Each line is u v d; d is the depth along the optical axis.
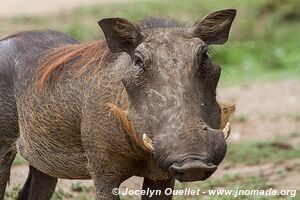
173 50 20.27
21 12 75.62
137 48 20.50
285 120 47.84
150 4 75.94
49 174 24.84
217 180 32.78
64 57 23.77
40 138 24.22
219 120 20.56
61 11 75.88
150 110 19.94
